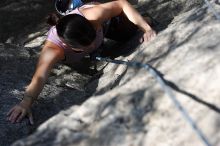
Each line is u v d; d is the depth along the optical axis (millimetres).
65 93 3102
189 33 2695
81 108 2381
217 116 2045
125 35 3471
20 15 4633
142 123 2170
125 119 2213
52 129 2305
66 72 3367
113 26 3412
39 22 4461
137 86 2381
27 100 2863
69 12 3203
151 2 3936
